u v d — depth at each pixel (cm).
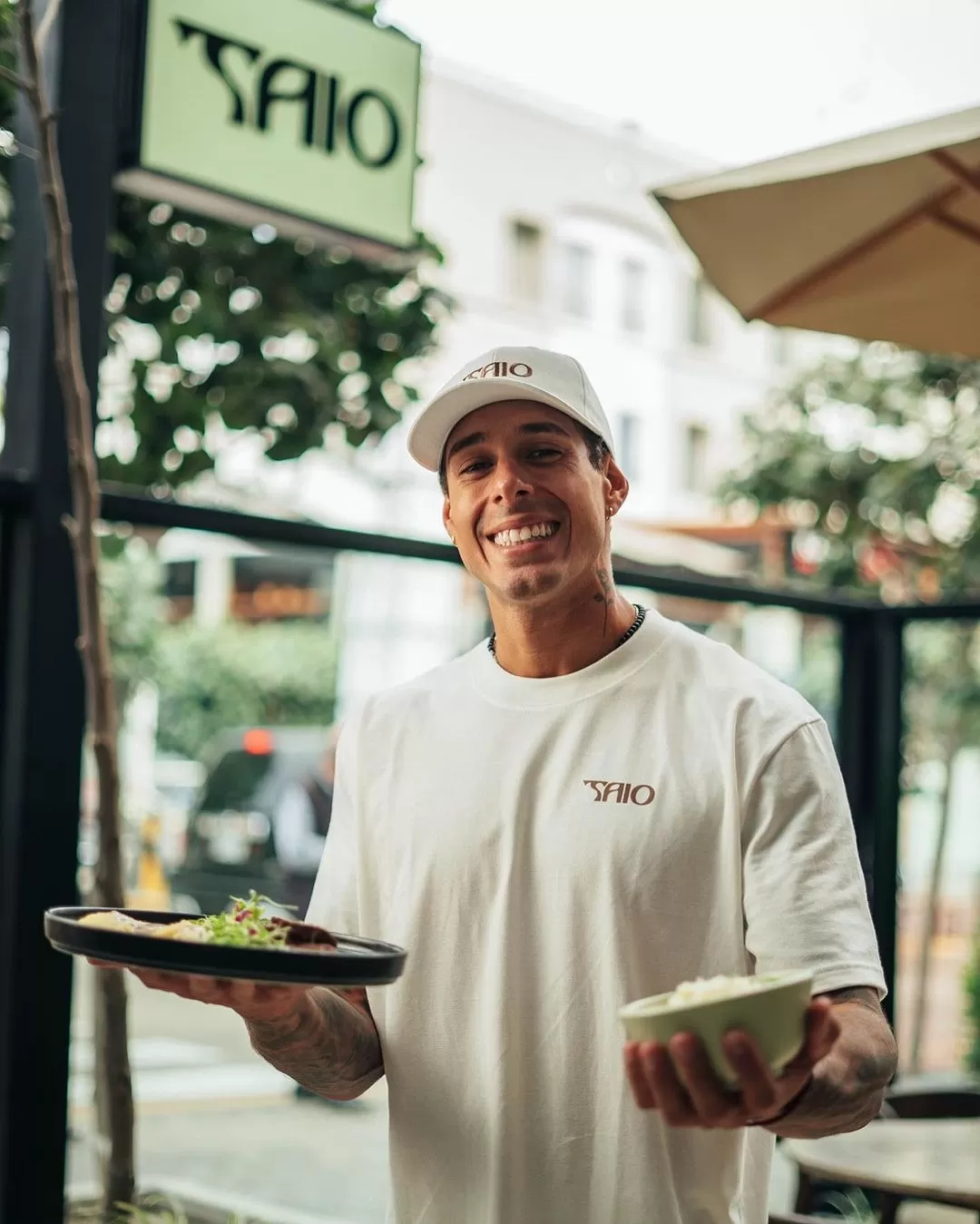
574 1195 168
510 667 186
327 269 422
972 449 693
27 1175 294
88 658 287
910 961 781
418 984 178
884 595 768
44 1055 297
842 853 163
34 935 297
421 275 452
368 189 366
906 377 719
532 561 178
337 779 196
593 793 173
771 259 321
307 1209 496
